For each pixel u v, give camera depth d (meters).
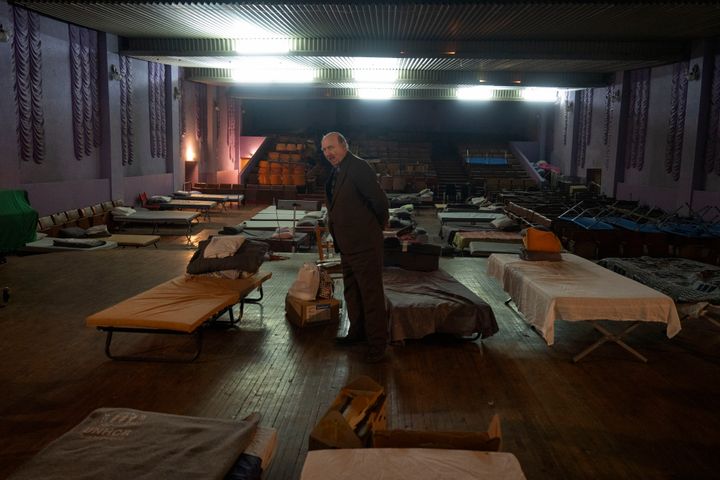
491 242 9.38
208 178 19.62
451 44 12.09
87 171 12.06
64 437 2.15
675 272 5.32
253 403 3.47
